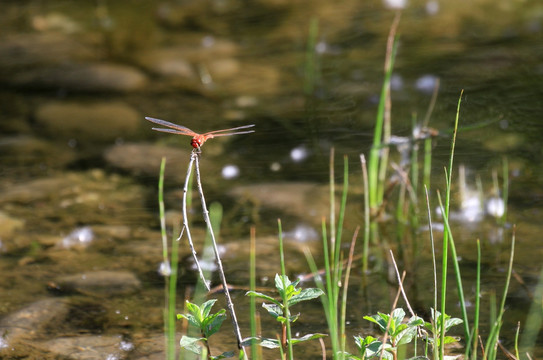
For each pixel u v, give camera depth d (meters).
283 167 6.09
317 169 6.02
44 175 6.11
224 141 6.64
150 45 9.25
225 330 3.87
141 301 4.20
